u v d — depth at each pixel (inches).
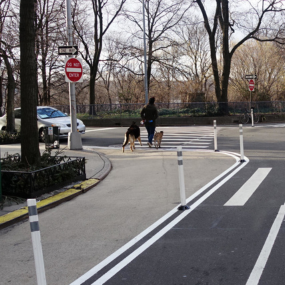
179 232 212.8
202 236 204.2
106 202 297.6
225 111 1135.0
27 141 347.3
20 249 203.3
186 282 152.6
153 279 156.9
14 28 767.7
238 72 1519.4
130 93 1685.5
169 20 1342.3
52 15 813.2
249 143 618.2
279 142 613.6
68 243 207.2
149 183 358.6
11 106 764.0
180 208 260.4
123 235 214.5
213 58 1200.2
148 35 1379.2
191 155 516.1
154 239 203.8
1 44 743.7
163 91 1775.3
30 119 347.6
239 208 254.5
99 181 380.8
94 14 1278.3
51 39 791.1
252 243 189.8
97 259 181.8
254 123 1103.6
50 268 174.2
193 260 173.3
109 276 162.1
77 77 575.8
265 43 1476.4
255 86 1406.3
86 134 834.2
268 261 167.5
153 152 559.2
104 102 2250.2
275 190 300.4
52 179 332.2
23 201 296.8
